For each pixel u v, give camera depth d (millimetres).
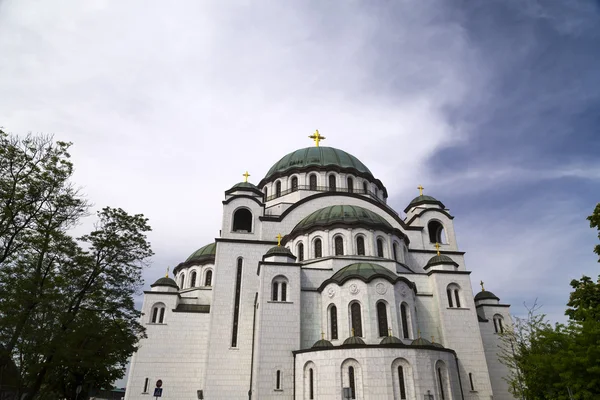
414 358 29109
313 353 31188
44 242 24000
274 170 57844
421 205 53625
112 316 27656
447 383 30172
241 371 37938
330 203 48812
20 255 23953
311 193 52250
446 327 37094
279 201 53094
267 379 32688
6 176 23406
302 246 42562
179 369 41406
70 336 23594
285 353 33719
